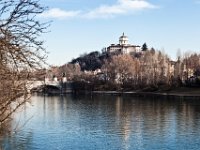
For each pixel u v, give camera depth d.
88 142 58.44
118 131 68.88
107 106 119.06
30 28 8.61
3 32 8.29
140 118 87.25
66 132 66.56
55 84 199.38
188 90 178.62
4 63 8.58
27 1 8.48
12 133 11.44
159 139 60.97
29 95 9.17
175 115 92.31
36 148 52.09
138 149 54.16
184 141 59.09
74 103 131.75
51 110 105.38
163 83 192.00
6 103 8.80
